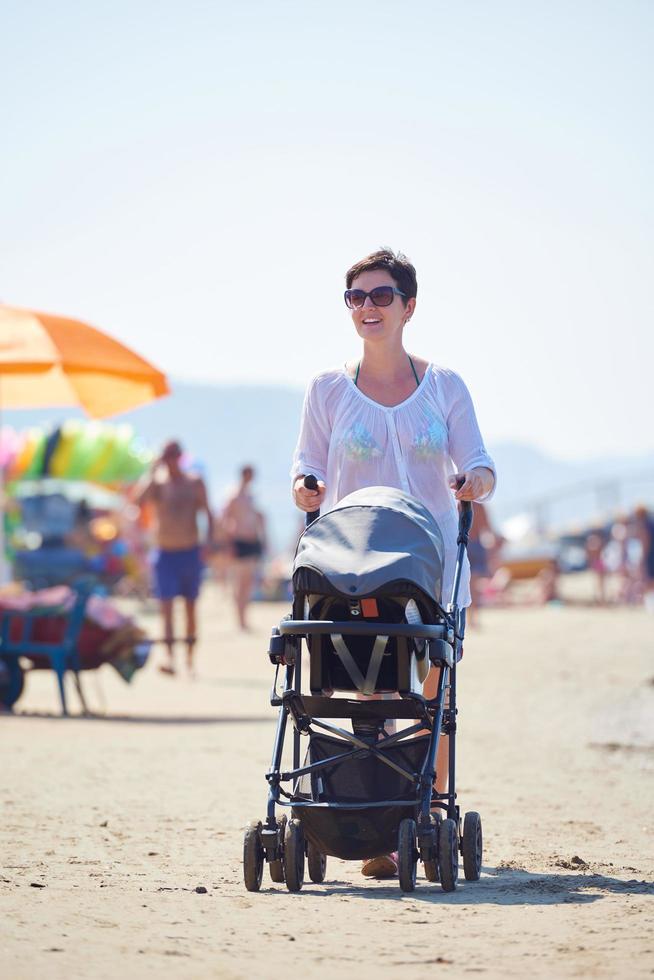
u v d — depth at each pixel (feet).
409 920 20.98
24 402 56.70
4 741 43.88
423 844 23.00
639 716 52.75
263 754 42.29
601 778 38.60
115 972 17.61
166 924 20.62
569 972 17.70
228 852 27.53
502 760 42.14
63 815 31.48
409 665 23.03
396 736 23.85
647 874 25.26
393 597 22.98
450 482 25.12
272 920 20.98
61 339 51.62
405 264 25.73
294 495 25.54
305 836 23.71
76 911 21.42
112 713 55.06
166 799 33.88
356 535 23.44
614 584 182.91
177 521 70.28
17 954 18.43
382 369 25.85
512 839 29.30
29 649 53.88
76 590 54.29
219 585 183.83
